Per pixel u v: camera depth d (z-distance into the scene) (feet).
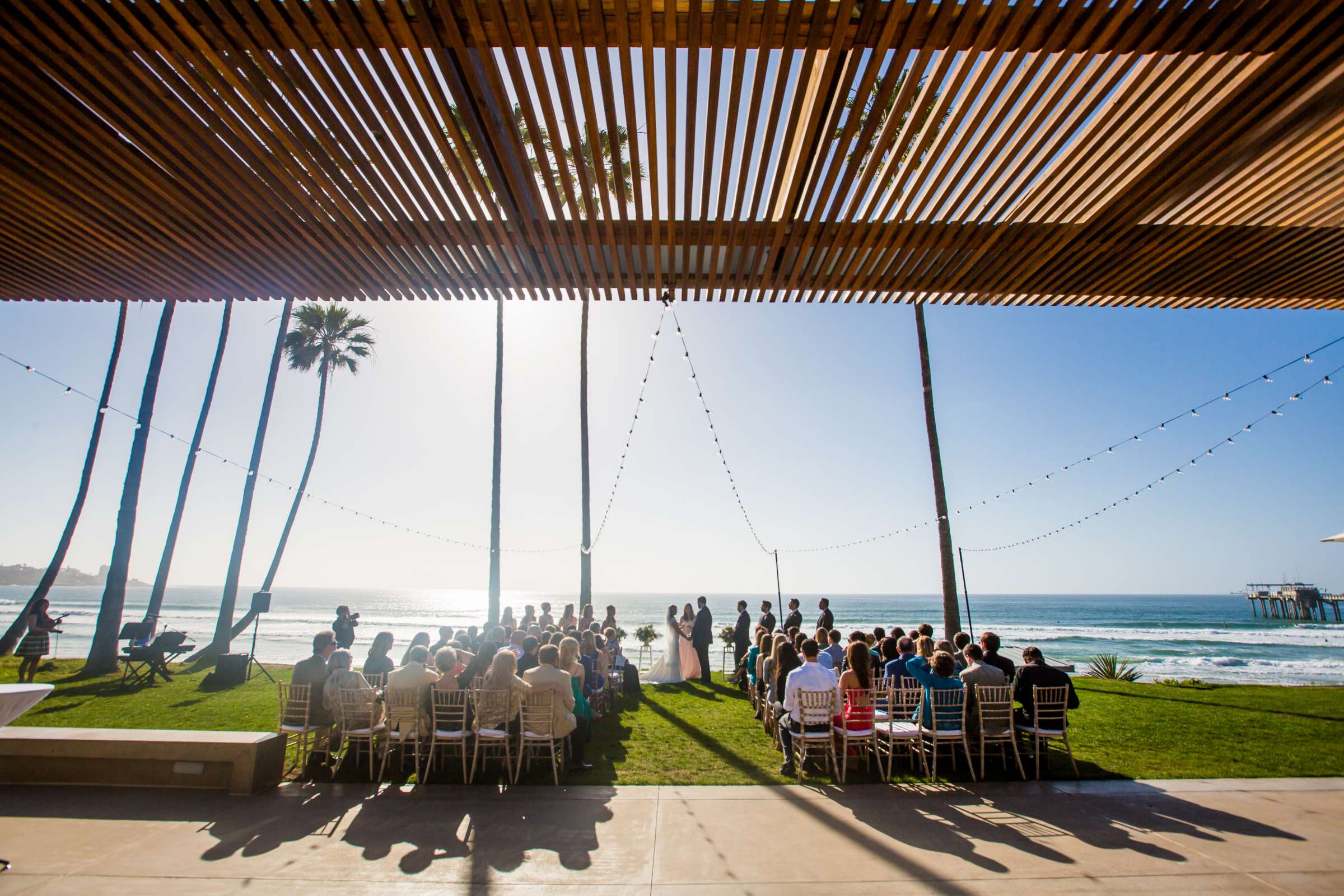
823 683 19.34
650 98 9.71
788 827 15.20
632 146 10.62
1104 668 48.70
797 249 13.83
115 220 13.09
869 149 10.79
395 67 9.36
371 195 12.21
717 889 12.14
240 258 14.58
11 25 8.83
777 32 8.95
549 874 12.75
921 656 21.67
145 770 17.70
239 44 9.04
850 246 13.74
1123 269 14.92
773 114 10.25
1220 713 29.32
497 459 55.01
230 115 10.28
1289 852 13.60
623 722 28.17
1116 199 12.27
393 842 14.24
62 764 17.76
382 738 21.77
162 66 9.46
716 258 14.11
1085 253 14.19
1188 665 90.79
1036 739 19.31
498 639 30.78
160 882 12.21
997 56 9.21
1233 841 14.21
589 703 26.84
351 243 13.84
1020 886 12.15
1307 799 17.01
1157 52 9.16
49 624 40.04
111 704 32.04
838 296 16.08
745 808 16.57
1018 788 18.15
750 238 13.24
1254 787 18.10
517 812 16.19
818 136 10.62
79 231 13.47
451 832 14.88
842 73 9.45
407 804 16.74
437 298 16.37
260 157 11.23
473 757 20.01
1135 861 13.23
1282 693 36.29
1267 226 13.23
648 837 14.64
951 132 10.62
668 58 9.11
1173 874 12.62
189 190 12.16
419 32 8.80
